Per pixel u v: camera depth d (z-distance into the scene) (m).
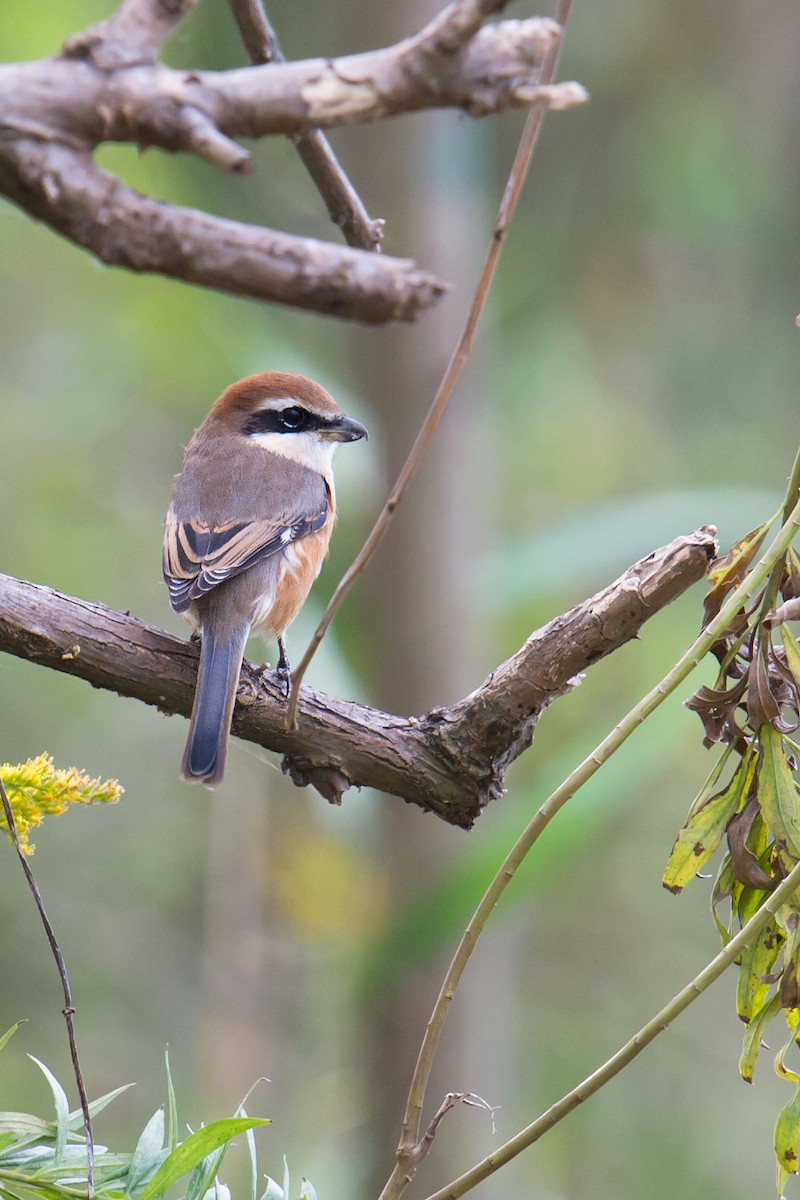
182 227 2.97
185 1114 11.92
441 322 10.97
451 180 11.02
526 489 13.34
